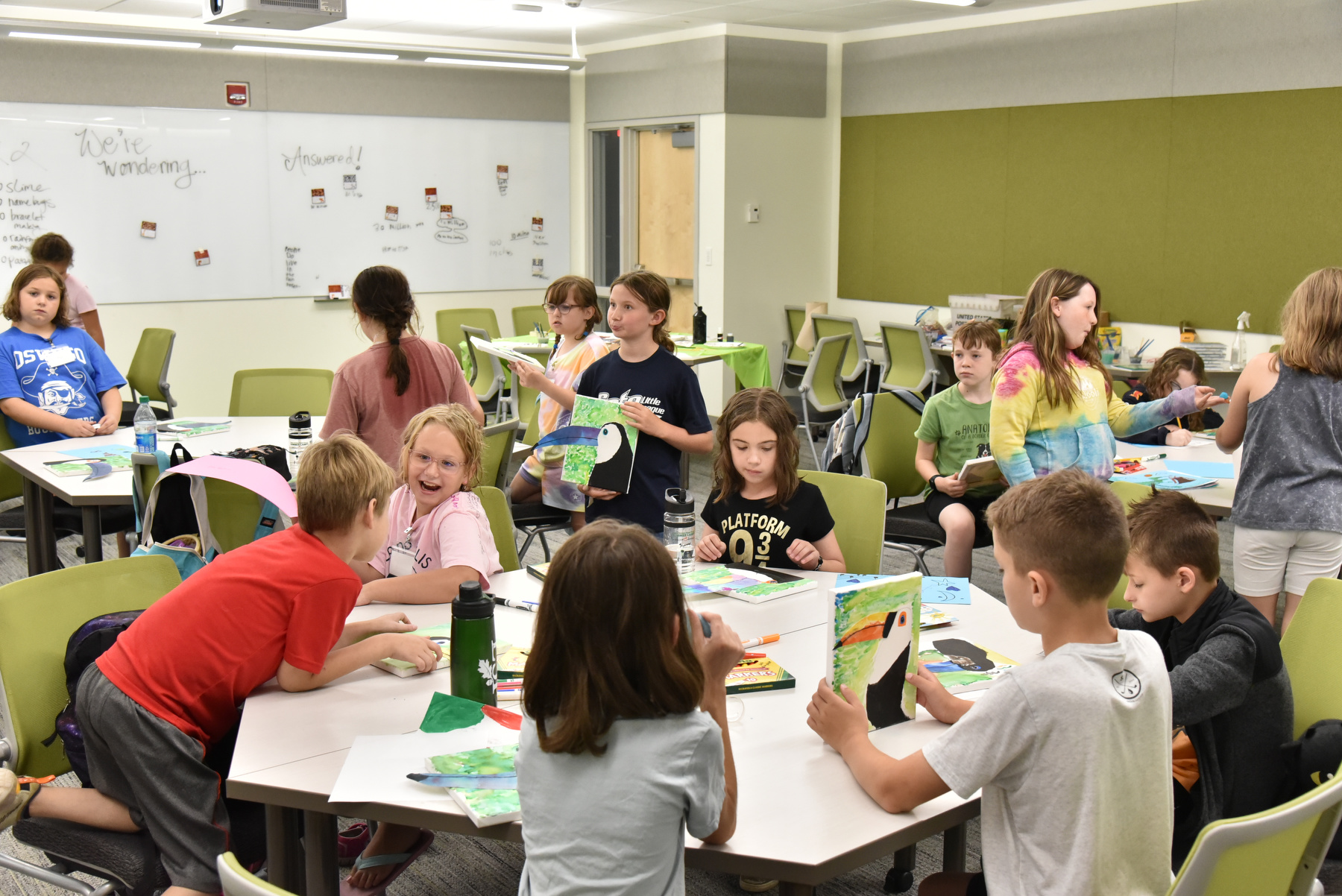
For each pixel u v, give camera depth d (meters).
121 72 7.32
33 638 2.10
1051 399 3.31
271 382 4.98
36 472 3.65
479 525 2.54
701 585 2.53
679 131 8.70
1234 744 1.89
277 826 1.74
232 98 7.74
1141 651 1.51
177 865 1.87
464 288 8.96
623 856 1.35
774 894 2.50
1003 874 1.50
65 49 7.11
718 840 1.47
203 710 1.92
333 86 8.11
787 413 2.78
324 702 1.94
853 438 3.95
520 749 1.45
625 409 3.12
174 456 3.09
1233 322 6.55
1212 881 1.35
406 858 2.26
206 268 7.84
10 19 5.38
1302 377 2.94
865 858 1.49
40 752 2.08
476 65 6.82
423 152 8.58
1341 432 2.90
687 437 3.27
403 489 2.60
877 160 8.46
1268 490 3.01
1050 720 1.44
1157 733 1.50
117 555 4.64
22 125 7.05
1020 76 7.43
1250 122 6.32
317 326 8.38
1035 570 1.50
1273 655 1.87
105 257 7.46
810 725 1.76
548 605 1.36
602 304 9.55
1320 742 1.83
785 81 8.38
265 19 4.56
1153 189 6.83
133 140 7.44
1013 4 7.18
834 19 7.80
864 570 3.08
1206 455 4.07
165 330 6.43
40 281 4.32
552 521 4.03
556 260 9.39
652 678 1.34
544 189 9.22
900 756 1.73
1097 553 1.45
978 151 7.75
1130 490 3.00
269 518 2.76
